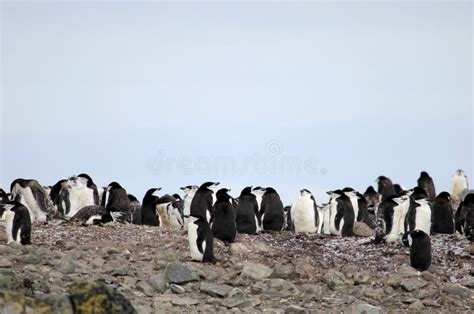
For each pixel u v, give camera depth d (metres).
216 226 77.12
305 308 60.09
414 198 82.19
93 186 99.62
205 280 65.19
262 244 77.06
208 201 84.50
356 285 66.56
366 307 58.88
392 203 81.56
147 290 61.25
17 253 67.31
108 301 45.19
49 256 65.56
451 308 61.56
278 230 91.31
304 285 64.88
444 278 68.12
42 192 89.88
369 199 126.50
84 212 87.19
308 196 93.62
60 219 92.31
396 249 77.38
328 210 97.88
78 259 67.81
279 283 64.56
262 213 91.00
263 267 67.38
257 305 60.56
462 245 79.12
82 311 44.66
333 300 61.91
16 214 71.69
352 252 77.44
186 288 63.25
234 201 95.00
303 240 83.19
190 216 70.62
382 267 70.81
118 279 63.59
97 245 74.06
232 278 66.56
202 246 69.31
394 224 80.62
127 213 97.94
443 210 93.25
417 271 68.38
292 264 70.56
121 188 99.19
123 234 80.62
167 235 81.00
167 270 64.12
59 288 56.78
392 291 65.12
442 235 87.31
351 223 91.69
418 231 69.56
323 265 71.50
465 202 92.69
